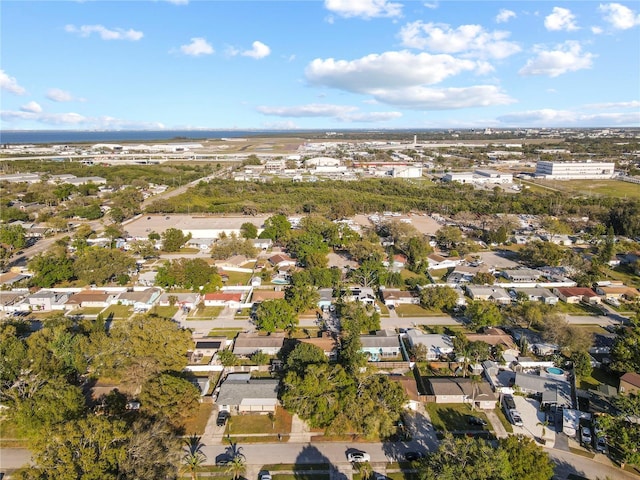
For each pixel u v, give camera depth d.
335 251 148.00
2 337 74.00
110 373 68.62
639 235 167.12
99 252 119.44
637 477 54.50
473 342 78.50
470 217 186.75
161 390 61.00
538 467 49.62
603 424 58.50
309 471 55.09
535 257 133.00
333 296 105.56
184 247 152.88
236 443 59.81
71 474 44.50
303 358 72.31
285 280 118.81
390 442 60.38
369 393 63.34
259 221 184.62
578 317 99.50
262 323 87.88
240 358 79.94
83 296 104.88
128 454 48.22
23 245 146.00
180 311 100.75
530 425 63.97
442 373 77.38
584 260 126.50
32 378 64.00
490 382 73.50
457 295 102.44
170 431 56.88
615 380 75.50
